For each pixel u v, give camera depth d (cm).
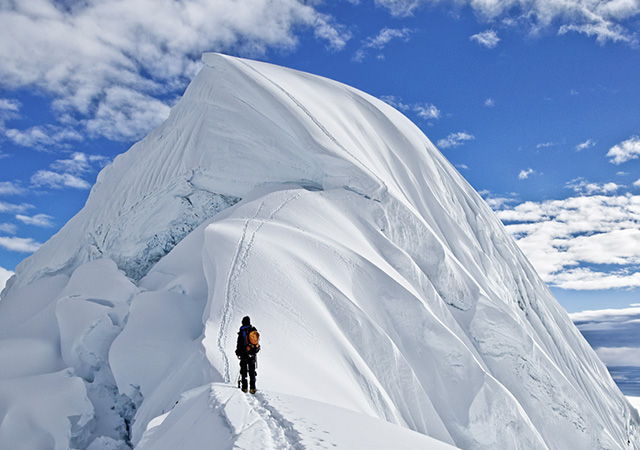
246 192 3878
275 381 1448
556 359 4412
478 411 2644
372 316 2711
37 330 2639
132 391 2033
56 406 1898
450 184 5312
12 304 3269
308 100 4338
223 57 4266
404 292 2889
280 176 3891
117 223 4075
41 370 2297
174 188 3897
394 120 5275
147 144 4691
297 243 2833
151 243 3922
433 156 5516
